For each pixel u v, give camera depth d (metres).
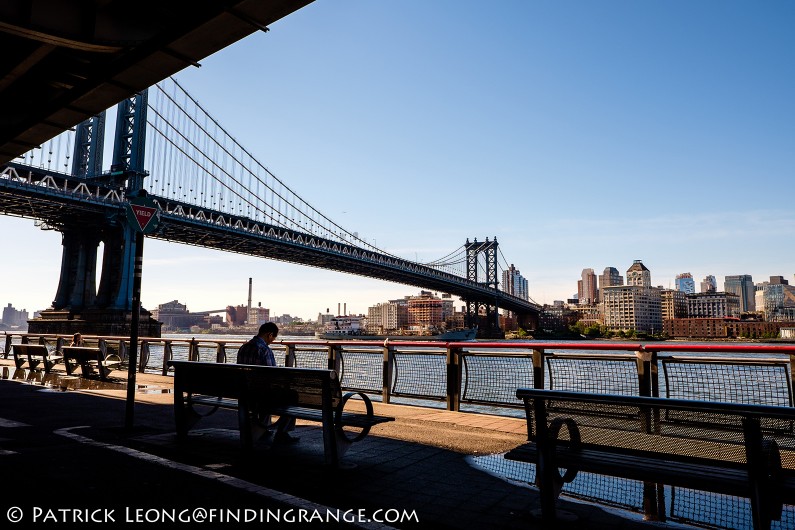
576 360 6.39
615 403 3.05
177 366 5.80
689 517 3.58
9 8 8.81
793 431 2.86
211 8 8.96
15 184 63.00
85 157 85.06
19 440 5.75
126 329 74.12
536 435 3.41
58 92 13.54
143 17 10.35
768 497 2.68
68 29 9.48
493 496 3.94
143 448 5.39
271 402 4.95
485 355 7.51
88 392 10.50
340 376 9.36
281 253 82.56
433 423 6.80
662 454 3.11
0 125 15.22
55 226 85.12
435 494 3.98
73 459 4.89
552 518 3.34
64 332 78.31
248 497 3.84
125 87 11.98
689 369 5.57
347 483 4.22
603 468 3.11
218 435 6.10
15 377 13.70
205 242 77.38
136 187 76.44
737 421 2.82
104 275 79.44
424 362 8.18
